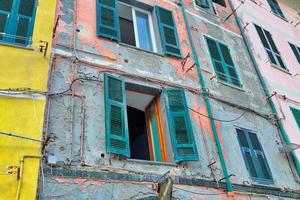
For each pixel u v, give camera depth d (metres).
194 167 7.00
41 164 5.32
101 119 6.48
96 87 6.87
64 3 7.84
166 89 7.78
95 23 7.98
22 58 6.00
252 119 9.30
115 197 5.71
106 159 6.02
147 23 9.59
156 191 6.13
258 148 8.68
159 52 8.74
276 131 9.69
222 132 8.21
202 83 8.71
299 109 11.05
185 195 6.46
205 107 8.35
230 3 12.82
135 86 7.50
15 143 5.14
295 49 13.70
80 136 6.05
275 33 13.54
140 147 8.05
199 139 7.60
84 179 5.60
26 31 6.44
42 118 5.54
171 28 9.32
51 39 6.53
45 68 6.08
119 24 9.06
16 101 5.51
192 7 11.03
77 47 7.23
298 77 12.35
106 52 7.59
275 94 10.43
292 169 9.02
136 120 8.40
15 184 4.81
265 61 11.67
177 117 7.38
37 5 6.93
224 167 7.42
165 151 7.23
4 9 6.60
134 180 6.07
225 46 10.69
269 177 8.24
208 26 10.95
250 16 13.11
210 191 6.85
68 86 6.53
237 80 9.92
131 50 8.07
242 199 7.25
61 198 5.24
